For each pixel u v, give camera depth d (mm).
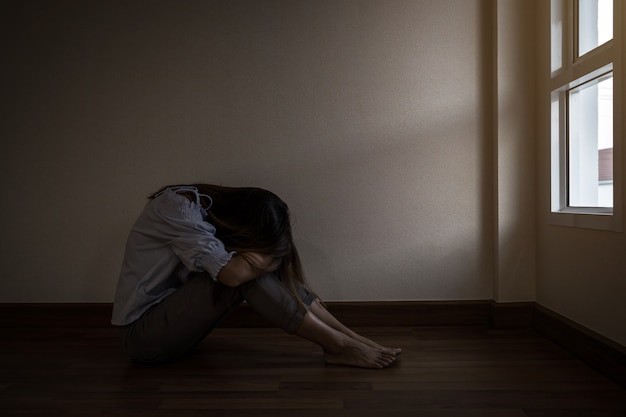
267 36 2488
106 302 2523
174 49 2502
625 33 1637
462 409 1409
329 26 2479
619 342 1682
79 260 2521
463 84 2469
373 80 2475
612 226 1714
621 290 1669
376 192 2484
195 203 1812
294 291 1806
